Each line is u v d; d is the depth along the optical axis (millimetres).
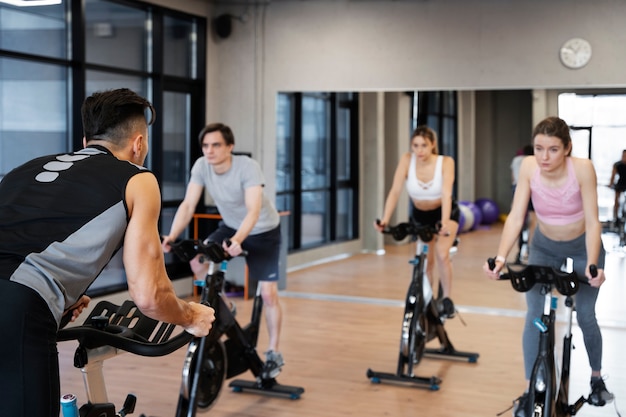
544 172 3654
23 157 6223
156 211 2031
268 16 8125
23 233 1914
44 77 6379
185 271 7898
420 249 4934
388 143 8391
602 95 6918
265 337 6086
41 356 1850
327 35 7906
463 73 7434
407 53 7625
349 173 8734
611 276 6590
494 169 7602
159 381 4816
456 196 7871
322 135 8703
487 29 7320
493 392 4750
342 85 7879
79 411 2018
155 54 7551
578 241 3791
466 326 6594
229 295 7836
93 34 6832
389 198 5441
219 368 4062
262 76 8188
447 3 7438
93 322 2021
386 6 7668
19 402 1831
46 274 1876
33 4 5680
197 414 4250
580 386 4875
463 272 8359
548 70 7125
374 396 4645
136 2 7211
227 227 4680
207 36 8195
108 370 5023
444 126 7691
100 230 1941
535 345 3740
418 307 4867
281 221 8078
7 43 5988
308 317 6887
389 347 5855
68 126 6652
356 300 7629
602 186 6680
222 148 4297
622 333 6332
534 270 3334
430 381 4781
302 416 4270
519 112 7312
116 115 2127
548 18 7098
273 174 8266
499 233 7898
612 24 6902
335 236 9070
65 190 1968
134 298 1985
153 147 7633
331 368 5254
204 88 8195
